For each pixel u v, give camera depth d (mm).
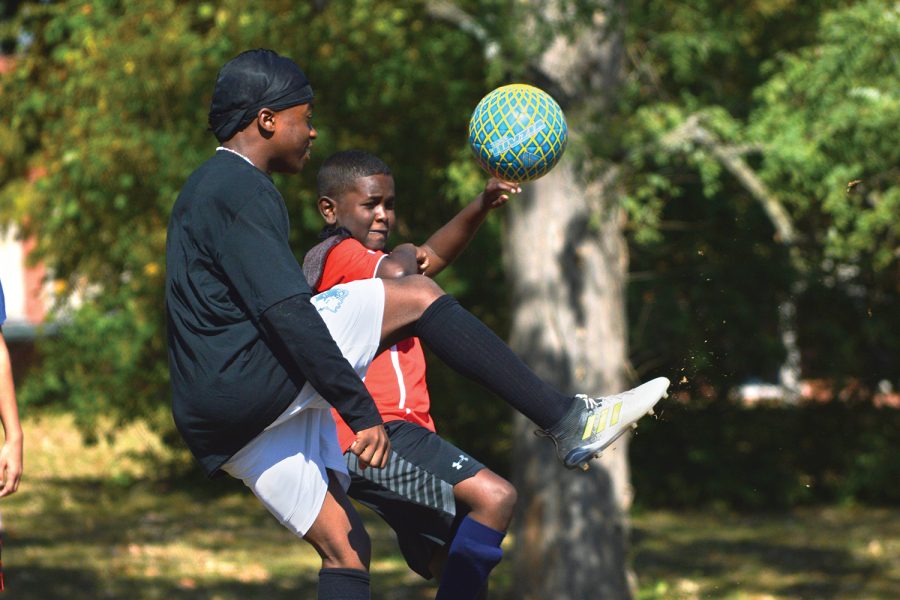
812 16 35906
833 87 25078
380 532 36094
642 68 29188
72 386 42438
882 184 26828
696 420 40531
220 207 8828
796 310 40094
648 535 36406
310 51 34688
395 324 9562
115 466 48031
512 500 10297
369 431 8641
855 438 41844
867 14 24891
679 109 27781
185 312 8961
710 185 26141
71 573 28766
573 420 9680
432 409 40375
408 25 35312
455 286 37750
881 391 41562
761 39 37000
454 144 37094
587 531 25703
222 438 8977
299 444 9328
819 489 42438
